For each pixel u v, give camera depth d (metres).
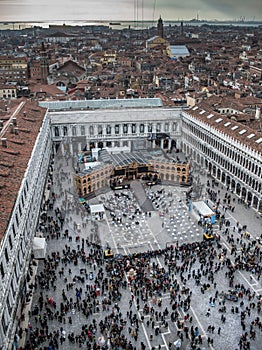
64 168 128.75
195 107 144.88
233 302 69.81
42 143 109.62
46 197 107.69
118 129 148.12
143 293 71.31
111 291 71.06
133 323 64.38
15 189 69.25
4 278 54.62
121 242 88.25
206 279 75.50
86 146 147.25
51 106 146.75
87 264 79.25
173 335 62.72
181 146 152.50
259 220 98.81
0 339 50.84
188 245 86.00
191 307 68.62
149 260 80.69
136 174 120.69
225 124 122.31
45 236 88.88
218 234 91.12
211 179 124.88
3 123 109.69
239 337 62.41
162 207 104.75
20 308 64.38
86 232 91.56
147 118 148.00
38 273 76.00
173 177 120.00
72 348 59.22
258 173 100.75
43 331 60.78
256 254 83.25
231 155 113.75
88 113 143.50
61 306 66.44
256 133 109.12
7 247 57.53
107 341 60.09
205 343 61.16
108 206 104.50
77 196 108.12
